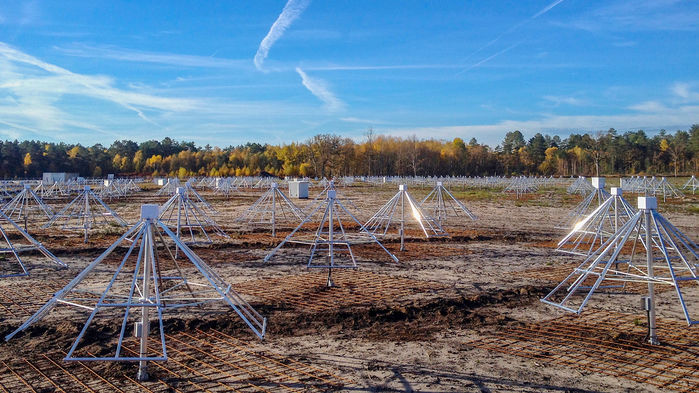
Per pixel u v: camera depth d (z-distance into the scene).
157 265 5.85
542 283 10.13
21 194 18.83
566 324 7.39
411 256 13.34
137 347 6.27
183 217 22.95
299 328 7.16
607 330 7.08
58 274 10.68
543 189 51.94
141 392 5.01
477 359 6.00
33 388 5.09
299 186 39.09
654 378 5.43
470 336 6.86
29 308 8.01
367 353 6.19
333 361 5.91
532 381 5.36
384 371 5.62
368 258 13.00
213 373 5.51
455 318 7.68
